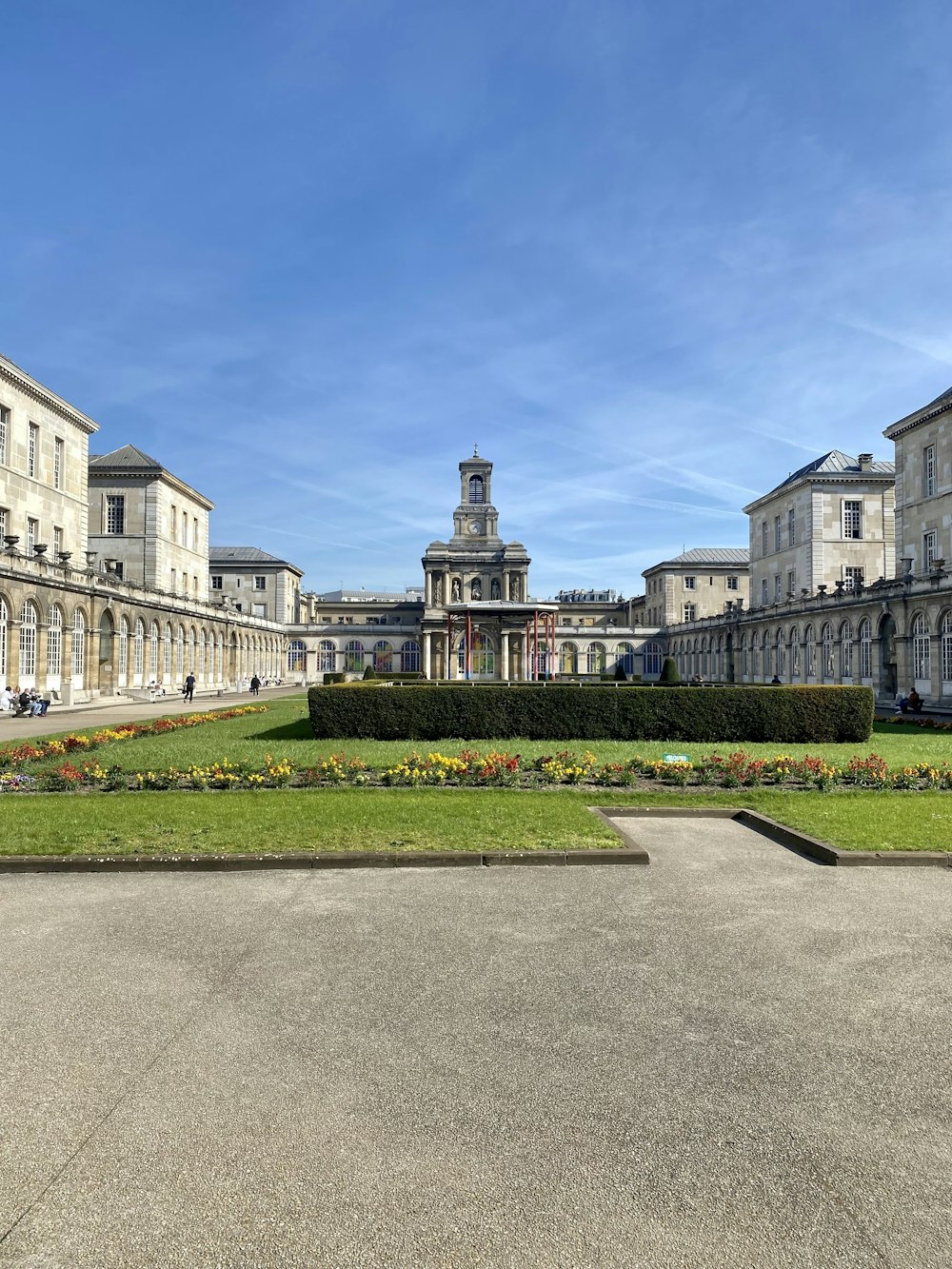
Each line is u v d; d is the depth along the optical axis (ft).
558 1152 12.94
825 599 170.60
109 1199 11.84
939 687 131.44
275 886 27.66
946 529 143.95
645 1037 16.79
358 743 71.61
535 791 44.39
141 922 23.98
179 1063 15.65
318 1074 15.28
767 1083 15.03
